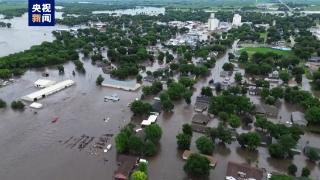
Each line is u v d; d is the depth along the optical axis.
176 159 161.00
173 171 150.88
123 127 193.25
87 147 171.12
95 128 193.25
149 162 157.88
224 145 175.12
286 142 163.00
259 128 193.50
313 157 158.62
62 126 195.50
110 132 188.25
